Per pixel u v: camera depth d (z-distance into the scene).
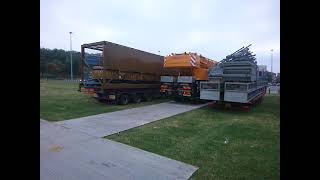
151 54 15.92
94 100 14.78
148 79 15.68
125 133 6.75
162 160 4.65
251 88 11.87
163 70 17.14
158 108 12.38
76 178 3.75
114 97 13.01
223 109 12.48
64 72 61.56
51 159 4.50
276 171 4.29
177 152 5.20
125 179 3.77
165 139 6.21
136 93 14.77
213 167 4.42
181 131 7.19
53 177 3.75
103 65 12.23
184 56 14.42
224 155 5.11
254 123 8.81
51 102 13.42
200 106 13.69
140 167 4.26
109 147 5.34
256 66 13.60
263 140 6.37
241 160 4.82
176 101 16.14
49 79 55.81
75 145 5.40
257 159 4.90
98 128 7.17
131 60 14.03
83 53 13.50
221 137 6.61
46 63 58.75
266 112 11.78
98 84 12.81
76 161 4.45
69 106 11.98
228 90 11.33
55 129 6.85
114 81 12.95
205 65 15.98
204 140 6.23
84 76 13.62
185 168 4.30
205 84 12.04
